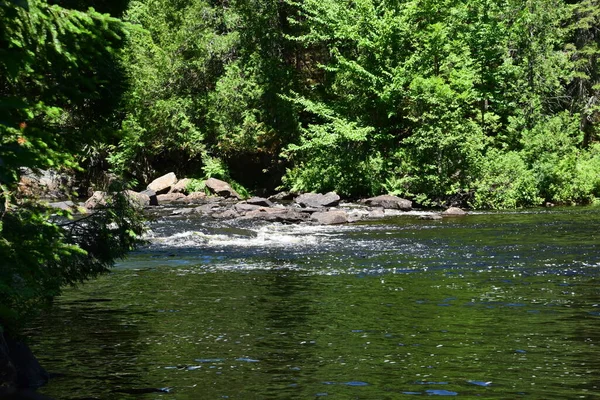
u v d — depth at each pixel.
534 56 37.25
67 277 8.31
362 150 36.00
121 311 10.33
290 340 8.45
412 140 33.22
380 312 10.02
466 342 8.25
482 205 31.95
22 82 4.58
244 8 40.53
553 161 33.06
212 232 21.55
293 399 6.22
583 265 14.11
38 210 5.04
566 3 42.31
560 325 9.06
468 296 11.16
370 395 6.31
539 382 6.64
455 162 32.47
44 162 4.36
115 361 7.58
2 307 3.36
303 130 37.56
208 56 40.94
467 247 17.28
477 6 37.56
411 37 36.50
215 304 10.79
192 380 6.84
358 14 36.97
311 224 24.64
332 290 11.86
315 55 42.12
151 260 15.95
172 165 41.12
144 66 38.59
